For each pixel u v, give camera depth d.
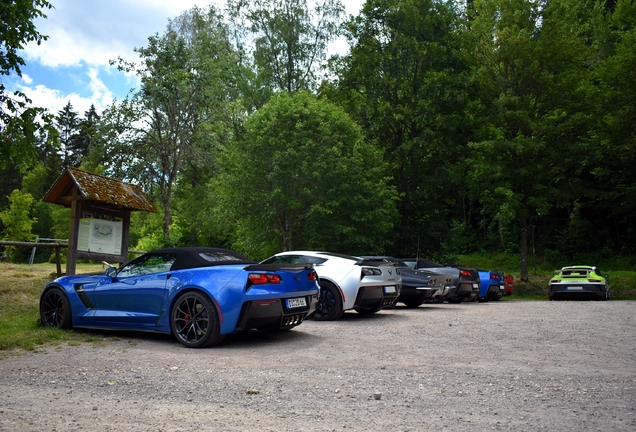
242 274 6.71
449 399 4.15
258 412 3.75
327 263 10.01
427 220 28.41
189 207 35.56
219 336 6.55
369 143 24.78
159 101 30.02
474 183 27.34
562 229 40.31
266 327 7.17
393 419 3.59
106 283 7.54
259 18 33.41
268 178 19.91
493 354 6.24
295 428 3.37
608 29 31.47
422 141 26.17
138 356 5.97
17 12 10.73
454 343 7.05
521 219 26.81
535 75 25.22
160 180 32.19
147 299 7.09
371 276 9.90
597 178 35.75
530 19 26.22
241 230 22.58
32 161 11.02
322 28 34.09
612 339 7.56
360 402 4.04
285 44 33.88
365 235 21.44
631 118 24.86
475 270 16.75
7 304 9.76
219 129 28.98
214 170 31.55
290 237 20.61
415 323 9.38
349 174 20.55
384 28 28.56
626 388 4.55
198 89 30.45
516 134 26.55
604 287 18.78
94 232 12.31
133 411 3.74
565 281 19.20
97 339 7.12
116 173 30.02
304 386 4.56
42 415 3.60
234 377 4.90
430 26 27.97
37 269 15.22
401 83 27.30
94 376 4.91
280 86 34.00
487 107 27.55
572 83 24.95
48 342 6.81
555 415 3.71
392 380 4.81
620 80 25.12
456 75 27.98
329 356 6.03
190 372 5.12
